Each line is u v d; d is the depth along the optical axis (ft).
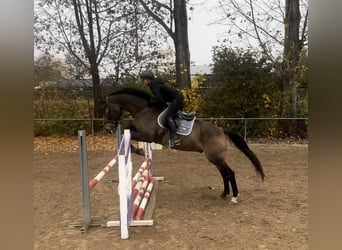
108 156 36.73
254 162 19.93
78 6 50.26
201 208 18.83
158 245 13.87
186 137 19.48
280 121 44.83
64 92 50.98
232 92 44.91
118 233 15.31
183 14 51.83
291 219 16.72
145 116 19.81
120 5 50.85
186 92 46.06
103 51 51.55
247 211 18.12
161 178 25.73
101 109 50.11
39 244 14.12
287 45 46.26
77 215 17.88
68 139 47.24
